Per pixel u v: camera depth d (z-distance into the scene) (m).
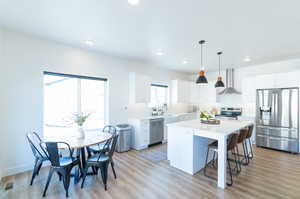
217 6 1.93
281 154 3.90
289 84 4.07
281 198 2.10
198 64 5.02
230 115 5.38
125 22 2.37
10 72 2.76
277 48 3.44
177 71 6.25
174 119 5.40
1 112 2.67
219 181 2.41
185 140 2.92
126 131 4.14
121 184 2.47
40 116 3.08
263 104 4.48
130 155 3.81
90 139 2.65
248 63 4.84
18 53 2.83
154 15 2.15
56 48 3.28
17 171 2.81
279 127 4.19
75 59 3.56
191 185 2.44
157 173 2.85
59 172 2.29
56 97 3.49
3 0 1.85
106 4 1.91
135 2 1.86
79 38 3.02
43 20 2.34
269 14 2.09
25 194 2.20
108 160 2.48
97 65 3.95
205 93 6.16
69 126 3.63
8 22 2.42
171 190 2.31
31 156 2.96
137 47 3.47
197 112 6.51
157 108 5.55
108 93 4.18
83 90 3.86
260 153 3.97
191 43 3.19
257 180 2.58
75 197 2.14
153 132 4.66
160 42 3.15
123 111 4.50
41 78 3.09
